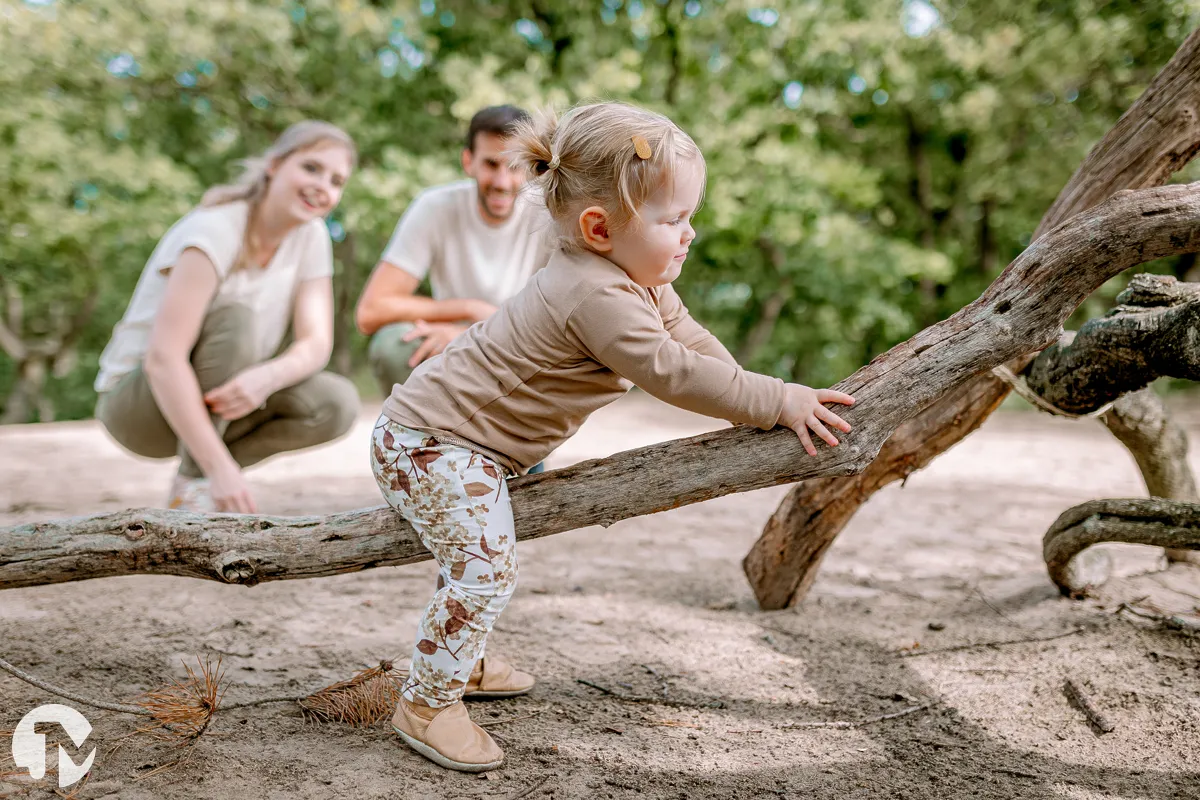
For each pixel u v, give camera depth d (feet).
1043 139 47.60
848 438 5.84
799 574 9.82
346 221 37.60
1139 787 5.99
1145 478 9.96
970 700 7.48
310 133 11.02
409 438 6.17
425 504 6.08
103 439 25.23
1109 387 7.07
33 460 20.83
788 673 8.18
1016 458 23.09
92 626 8.59
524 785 5.90
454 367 6.23
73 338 56.70
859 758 6.46
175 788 5.59
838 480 9.11
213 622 8.90
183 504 10.73
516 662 8.24
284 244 11.67
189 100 47.73
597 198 5.90
